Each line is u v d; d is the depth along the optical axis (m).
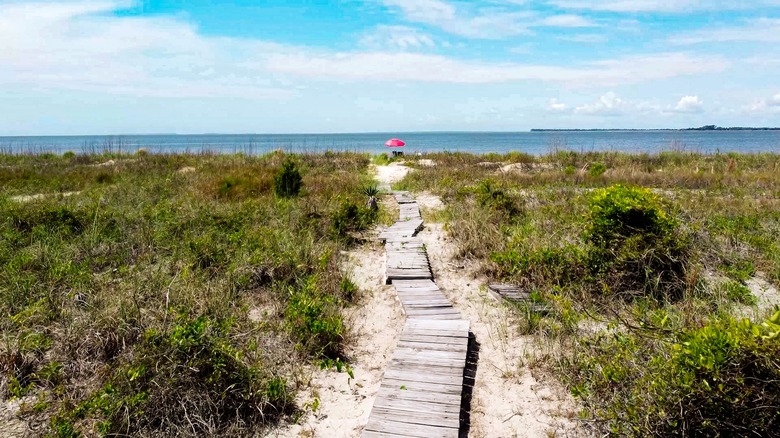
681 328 3.85
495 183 10.58
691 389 2.76
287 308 4.97
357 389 3.99
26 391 3.70
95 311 4.57
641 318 4.30
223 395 3.46
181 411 3.35
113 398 3.37
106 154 22.23
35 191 11.80
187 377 3.45
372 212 9.38
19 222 7.42
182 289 5.09
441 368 4.01
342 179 13.45
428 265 6.59
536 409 3.67
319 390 3.96
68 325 4.40
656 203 5.89
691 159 18.77
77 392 3.67
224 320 4.61
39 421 3.42
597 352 4.05
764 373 2.69
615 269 5.45
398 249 7.32
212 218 7.95
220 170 14.83
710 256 6.31
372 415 3.43
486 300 5.64
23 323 4.44
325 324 4.52
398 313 5.38
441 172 15.35
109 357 4.08
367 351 4.60
